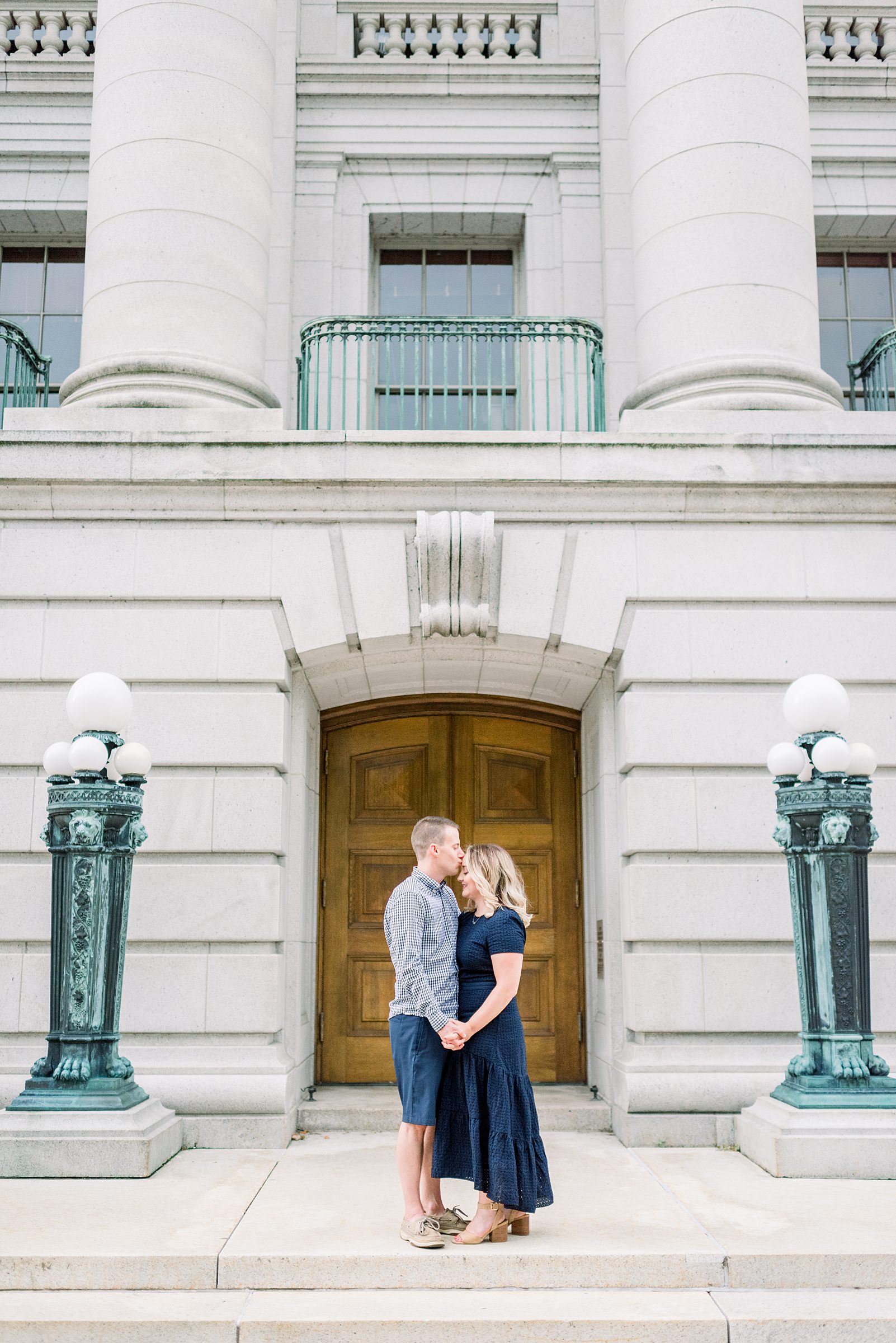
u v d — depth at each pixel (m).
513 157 10.90
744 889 7.52
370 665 8.30
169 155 8.52
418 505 7.89
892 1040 7.45
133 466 7.79
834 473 7.87
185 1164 6.51
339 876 9.03
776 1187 5.91
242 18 8.95
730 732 7.73
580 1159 6.70
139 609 7.84
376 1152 6.93
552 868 9.07
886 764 7.72
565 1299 4.52
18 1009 7.38
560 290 10.70
